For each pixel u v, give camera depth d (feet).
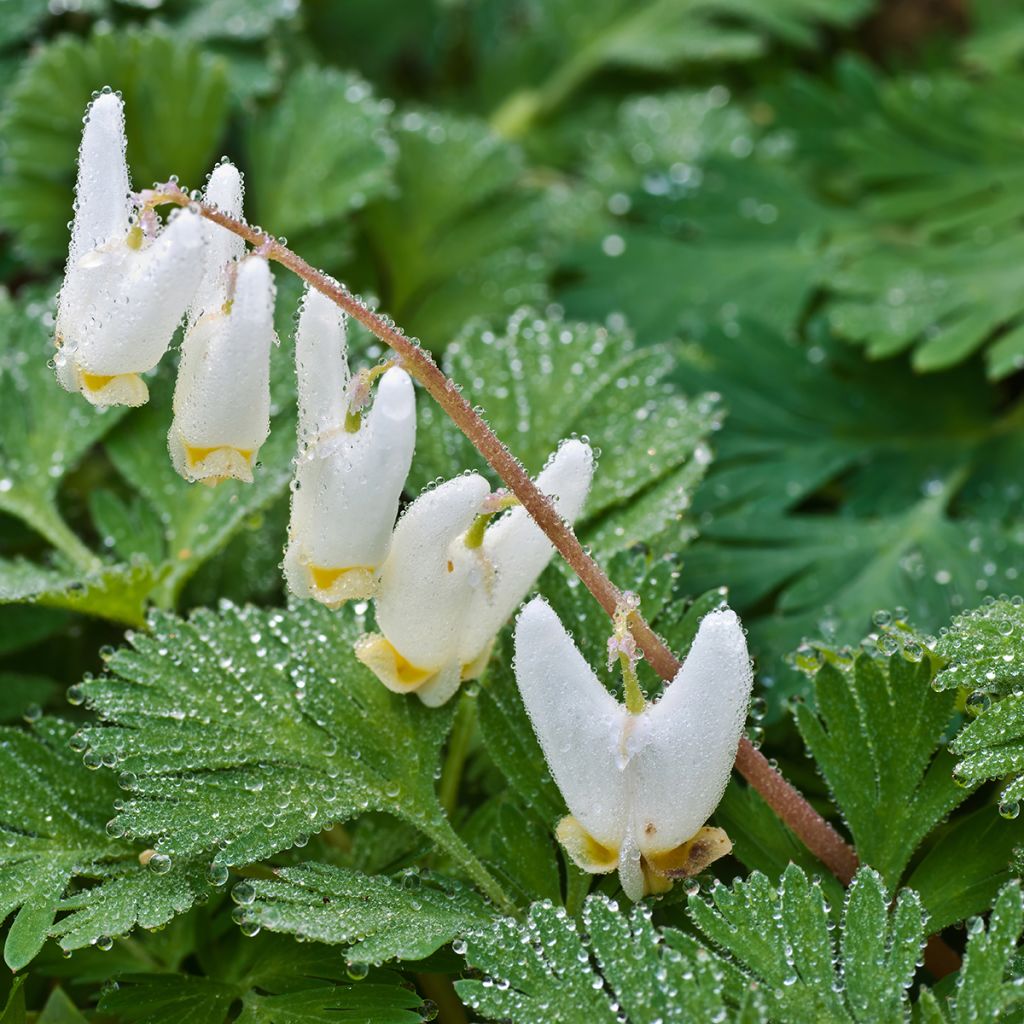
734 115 1.35
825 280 1.12
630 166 1.33
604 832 0.87
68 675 1.02
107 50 1.09
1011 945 0.85
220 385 0.85
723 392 1.07
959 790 0.89
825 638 0.95
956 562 1.01
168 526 0.98
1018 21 1.39
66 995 0.92
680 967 0.85
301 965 0.89
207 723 0.90
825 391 1.07
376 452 0.86
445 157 1.18
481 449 0.87
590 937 0.86
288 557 0.88
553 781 0.90
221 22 1.22
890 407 1.07
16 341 1.01
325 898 0.88
